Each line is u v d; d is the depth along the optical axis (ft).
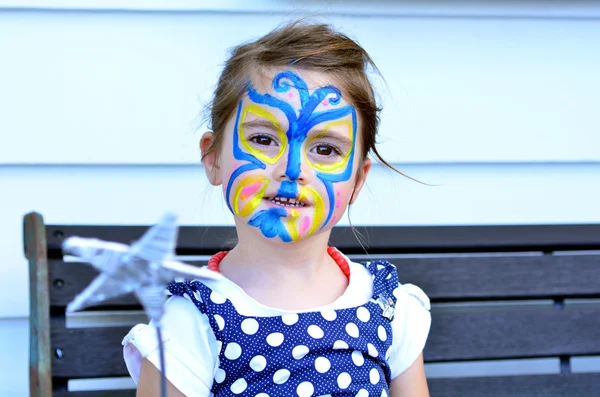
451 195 7.96
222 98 5.62
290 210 5.32
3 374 7.48
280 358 5.31
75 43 7.43
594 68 8.05
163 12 7.50
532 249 7.48
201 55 7.56
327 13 7.66
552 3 7.91
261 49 5.56
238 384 5.32
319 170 5.41
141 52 7.51
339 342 5.43
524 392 7.41
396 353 6.01
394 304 5.97
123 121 7.53
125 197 7.57
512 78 7.95
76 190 7.50
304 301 5.63
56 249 6.74
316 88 5.45
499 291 7.35
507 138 7.97
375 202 7.87
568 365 7.52
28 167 7.43
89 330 6.77
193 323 5.47
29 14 7.35
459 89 7.89
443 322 7.29
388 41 7.78
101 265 3.54
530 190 8.05
